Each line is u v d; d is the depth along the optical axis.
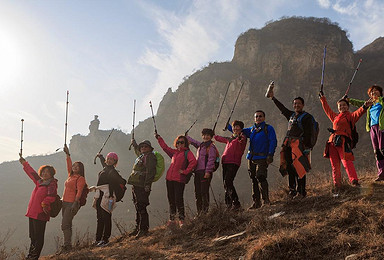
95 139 126.31
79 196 7.05
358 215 4.21
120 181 7.12
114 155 7.30
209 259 4.21
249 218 5.35
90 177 113.81
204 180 6.65
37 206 6.21
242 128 6.75
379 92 6.14
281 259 3.74
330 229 4.11
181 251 4.80
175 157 6.75
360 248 3.56
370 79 111.44
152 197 83.69
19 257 6.16
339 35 122.88
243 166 89.00
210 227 5.45
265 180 6.03
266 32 129.38
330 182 6.49
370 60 127.94
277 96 108.75
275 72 116.00
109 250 5.77
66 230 6.98
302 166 5.50
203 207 6.44
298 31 123.50
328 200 5.13
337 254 3.59
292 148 5.65
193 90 123.38
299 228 4.27
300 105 5.93
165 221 7.01
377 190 5.09
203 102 118.50
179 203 6.39
